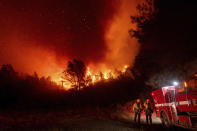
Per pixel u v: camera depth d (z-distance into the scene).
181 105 8.02
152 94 11.31
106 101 28.33
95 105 25.75
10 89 33.47
